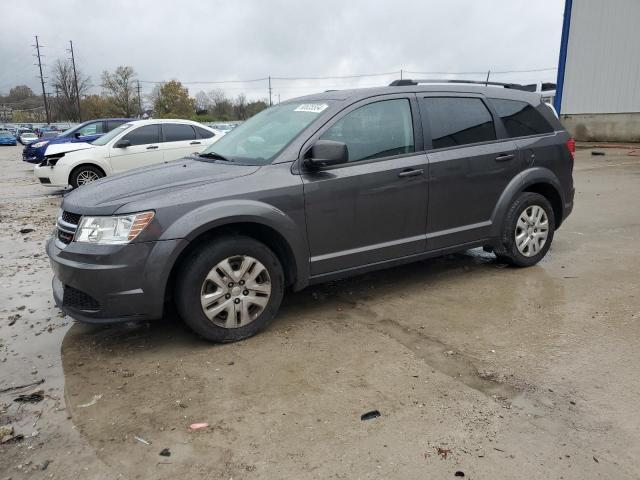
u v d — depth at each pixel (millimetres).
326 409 2887
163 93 71500
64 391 3164
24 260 6191
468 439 2598
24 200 11180
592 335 3701
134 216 3367
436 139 4512
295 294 4699
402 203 4293
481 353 3486
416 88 4527
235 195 3605
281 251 3930
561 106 19047
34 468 2473
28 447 2631
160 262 3383
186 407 2947
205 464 2473
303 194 3818
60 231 3740
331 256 4039
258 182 3699
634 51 16969
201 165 4164
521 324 3928
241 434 2691
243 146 4316
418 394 3010
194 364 3441
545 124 5285
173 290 3627
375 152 4195
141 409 2941
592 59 17969
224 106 74812
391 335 3801
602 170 12344
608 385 3053
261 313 3795
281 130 4203
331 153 3705
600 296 4434
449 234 4633
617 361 3324
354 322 4051
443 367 3314
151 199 3465
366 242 4203
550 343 3600
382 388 3084
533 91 5477
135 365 3459
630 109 17406
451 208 4602
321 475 2377
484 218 4848
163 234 3391
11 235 7555
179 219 3432
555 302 4340
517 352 3484
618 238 6316
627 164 13203
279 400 2988
